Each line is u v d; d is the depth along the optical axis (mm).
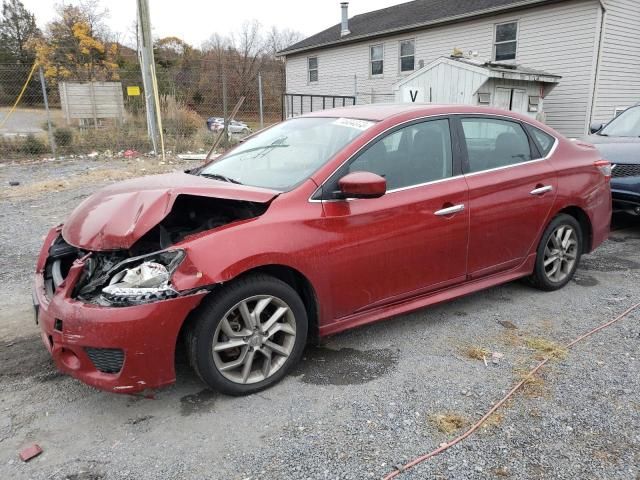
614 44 14742
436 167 3617
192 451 2484
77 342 2562
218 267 2691
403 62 19984
